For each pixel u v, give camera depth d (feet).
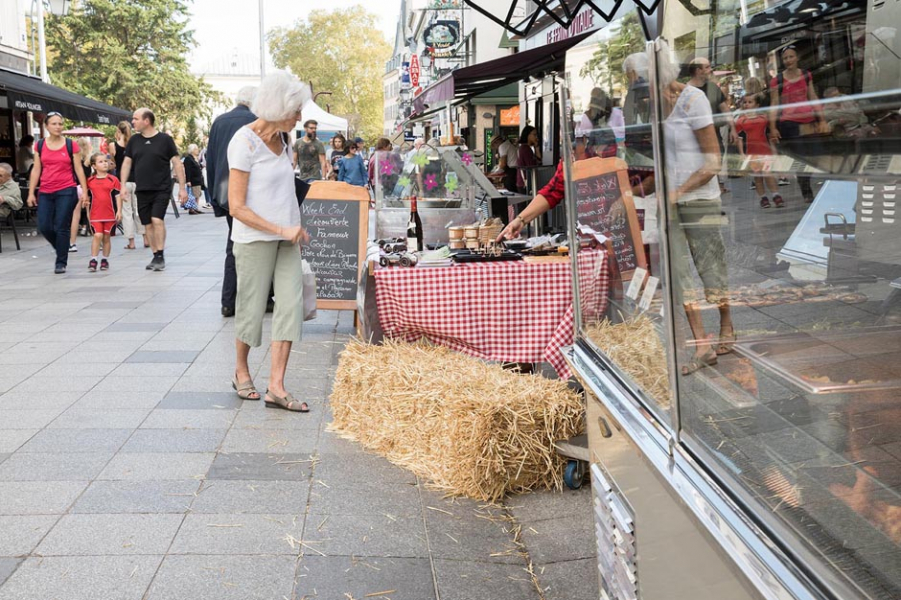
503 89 78.02
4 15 71.31
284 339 17.07
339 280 24.40
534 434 13.08
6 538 11.41
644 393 7.01
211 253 43.83
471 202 23.75
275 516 12.23
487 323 16.40
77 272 36.55
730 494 5.26
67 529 11.70
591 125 8.16
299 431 15.90
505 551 11.38
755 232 5.32
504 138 54.95
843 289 5.07
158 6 142.41
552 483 13.48
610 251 7.93
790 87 5.82
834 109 4.66
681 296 6.03
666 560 6.14
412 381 14.43
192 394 18.10
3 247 46.78
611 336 8.09
